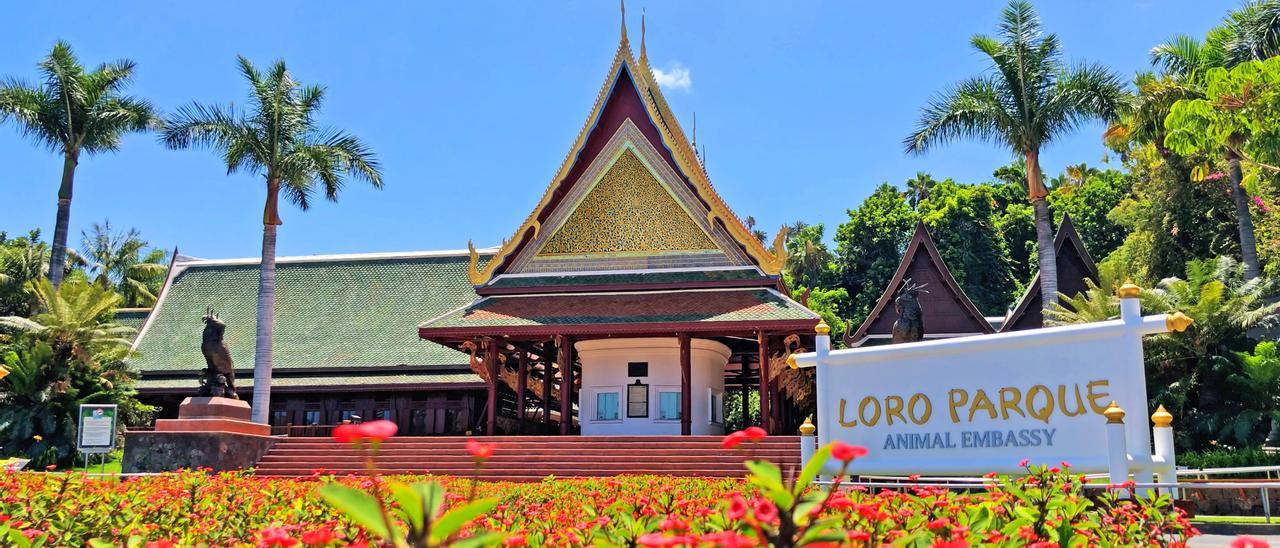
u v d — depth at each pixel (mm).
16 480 15023
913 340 20266
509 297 35250
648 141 35812
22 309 63312
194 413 28734
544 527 7480
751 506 3873
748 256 34438
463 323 32938
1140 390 10586
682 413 31828
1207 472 17812
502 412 41875
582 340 35375
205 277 49125
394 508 4098
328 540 4406
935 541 4605
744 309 32312
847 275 89688
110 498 10328
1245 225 37906
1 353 38844
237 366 43406
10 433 36125
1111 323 10852
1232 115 24844
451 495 8508
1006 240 87438
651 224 35406
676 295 34188
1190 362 31891
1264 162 28391
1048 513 6184
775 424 34188
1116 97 33969
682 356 32188
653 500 7805
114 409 29203
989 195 86750
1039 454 11102
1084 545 5766
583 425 35125
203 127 36531
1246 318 30953
